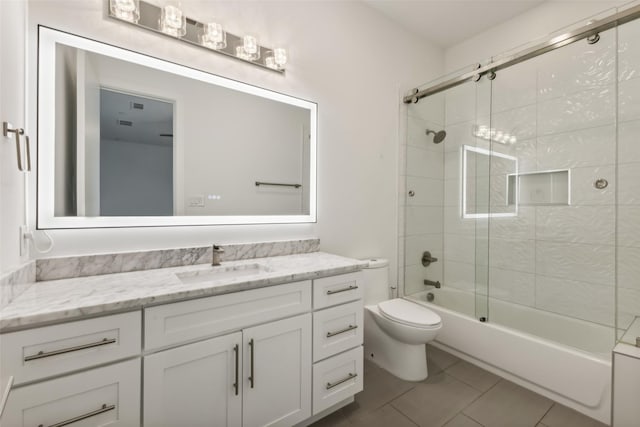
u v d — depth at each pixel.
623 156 1.85
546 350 1.70
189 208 1.59
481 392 1.76
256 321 1.23
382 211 2.47
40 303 0.88
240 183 1.76
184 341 1.05
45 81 1.21
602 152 1.90
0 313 0.79
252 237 1.79
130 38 1.39
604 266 1.91
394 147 2.56
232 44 1.68
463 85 2.45
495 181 2.35
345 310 1.54
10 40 0.97
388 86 2.51
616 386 1.39
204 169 1.64
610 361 1.50
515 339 1.84
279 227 1.90
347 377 1.55
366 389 1.79
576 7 2.12
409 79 2.67
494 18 2.50
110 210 1.37
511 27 2.50
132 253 1.37
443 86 2.48
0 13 0.88
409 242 2.63
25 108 1.15
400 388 1.80
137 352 0.96
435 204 2.66
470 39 2.79
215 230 1.66
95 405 0.89
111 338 0.91
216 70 1.65
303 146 2.01
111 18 1.35
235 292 1.17
